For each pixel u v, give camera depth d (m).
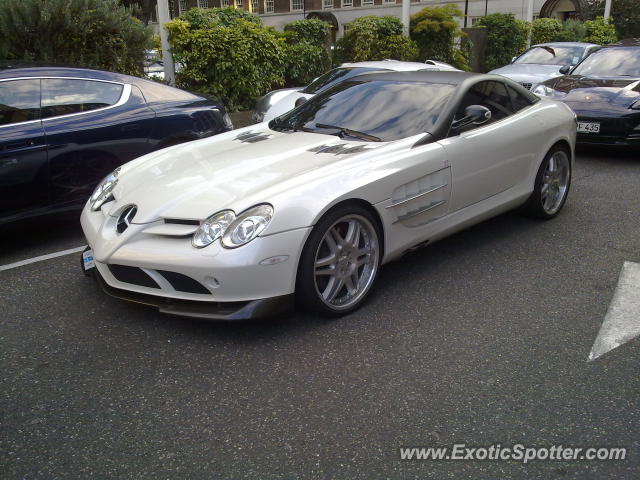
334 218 3.28
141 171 3.86
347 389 2.79
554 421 2.55
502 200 4.59
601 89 7.78
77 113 4.96
